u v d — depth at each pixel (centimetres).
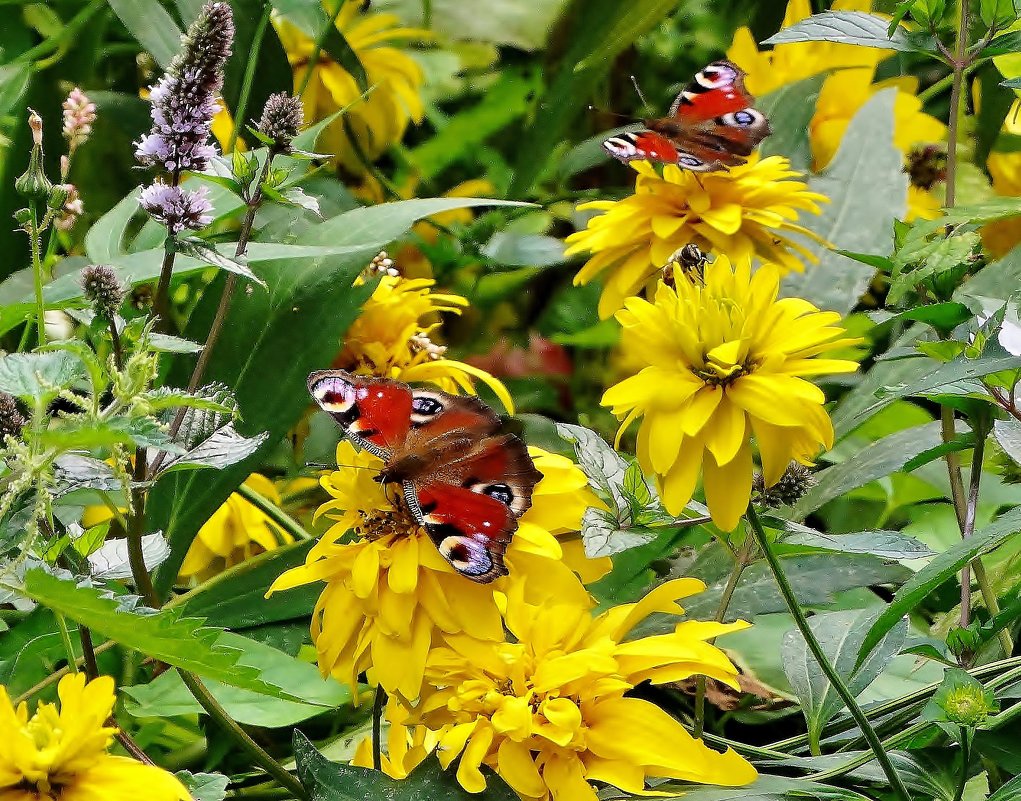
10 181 195
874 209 193
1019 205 171
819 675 172
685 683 180
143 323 165
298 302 184
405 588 165
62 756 159
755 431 166
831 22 175
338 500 168
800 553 172
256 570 182
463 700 165
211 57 168
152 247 185
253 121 193
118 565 168
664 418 166
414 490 166
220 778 165
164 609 161
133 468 167
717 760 165
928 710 164
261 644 179
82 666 175
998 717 166
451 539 165
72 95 184
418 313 188
